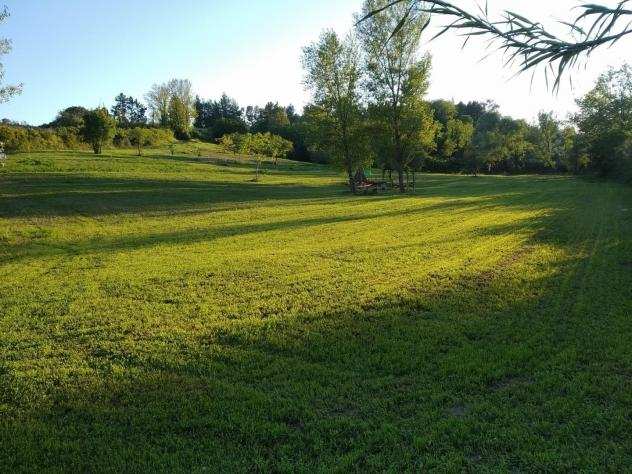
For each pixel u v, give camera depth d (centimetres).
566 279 1151
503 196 3625
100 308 1014
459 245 1656
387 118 4147
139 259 1539
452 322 876
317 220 2431
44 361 742
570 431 511
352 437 517
